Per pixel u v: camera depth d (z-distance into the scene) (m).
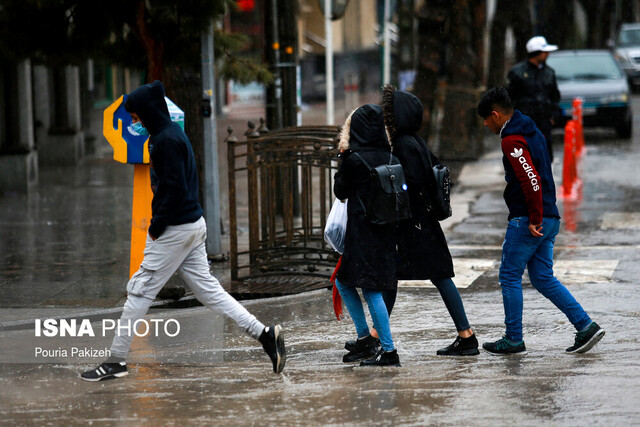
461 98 49.56
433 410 13.50
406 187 15.70
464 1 52.38
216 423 13.15
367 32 128.25
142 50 27.55
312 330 19.25
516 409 13.45
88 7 25.27
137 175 20.11
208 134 25.20
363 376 15.59
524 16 64.25
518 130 16.33
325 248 23.91
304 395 14.48
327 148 25.75
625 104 53.81
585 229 29.97
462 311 16.78
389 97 16.09
